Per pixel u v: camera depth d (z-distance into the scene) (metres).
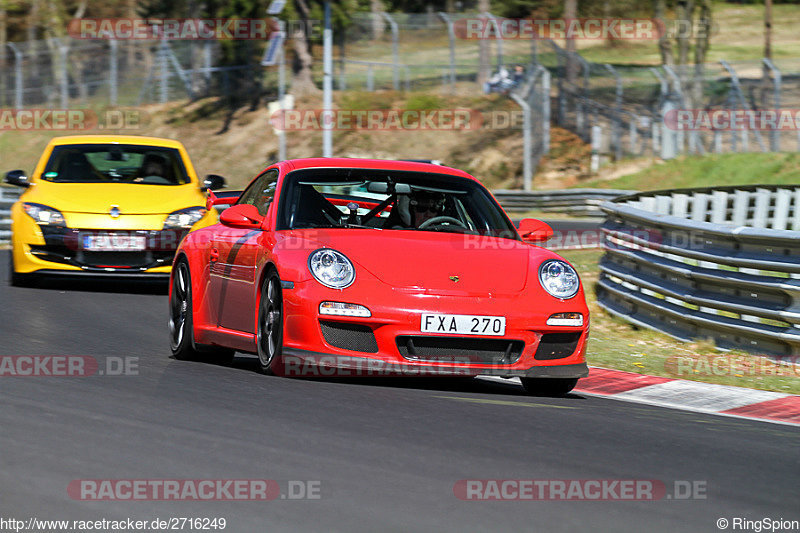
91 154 42.28
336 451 15.04
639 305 35.72
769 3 182.00
